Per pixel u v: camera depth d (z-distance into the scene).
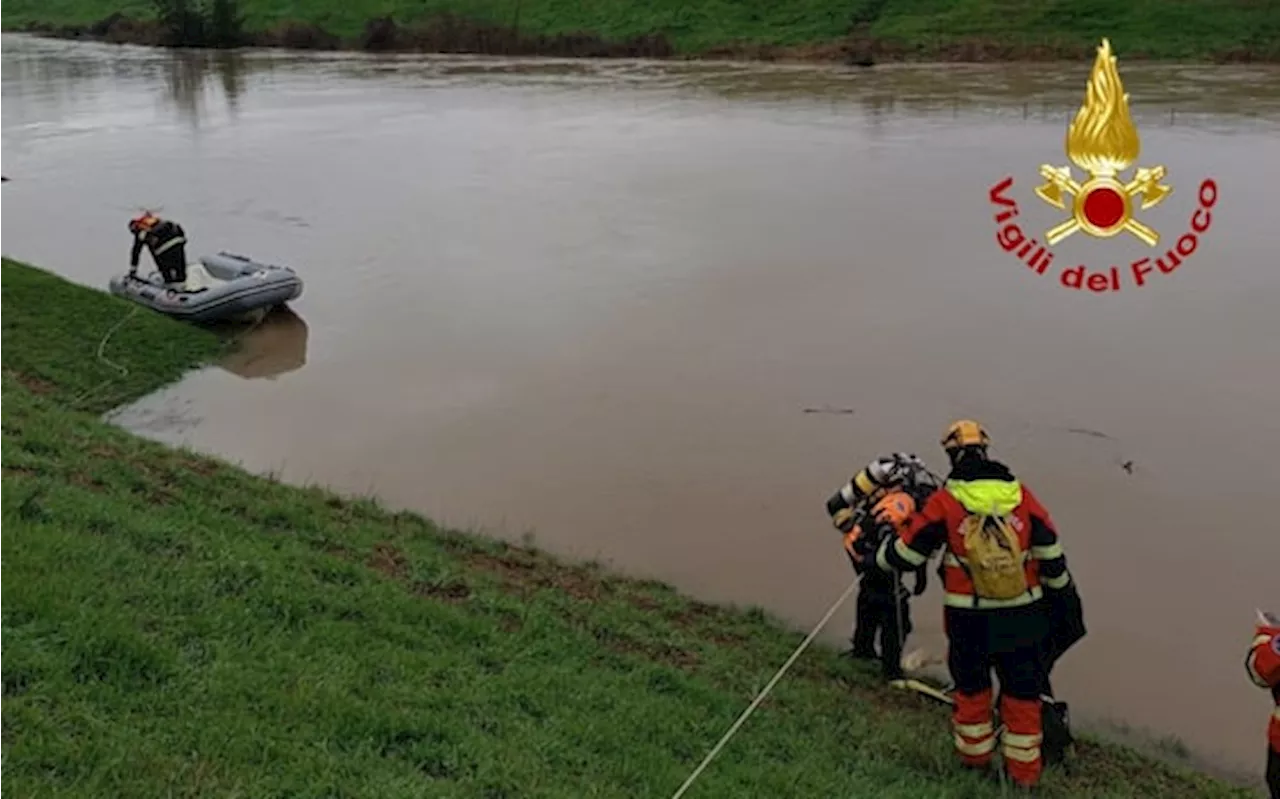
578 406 15.78
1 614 5.69
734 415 15.38
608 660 7.81
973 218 25.36
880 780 6.58
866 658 8.98
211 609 6.60
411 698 6.11
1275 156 30.20
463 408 15.78
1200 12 53.84
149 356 17.22
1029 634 6.51
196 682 5.64
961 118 38.62
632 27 62.94
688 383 16.58
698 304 20.22
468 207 27.88
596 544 11.73
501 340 18.62
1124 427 14.77
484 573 9.77
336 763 5.16
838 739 7.18
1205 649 9.84
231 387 16.66
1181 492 12.96
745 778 6.12
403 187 30.27
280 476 13.25
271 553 8.19
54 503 7.85
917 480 8.08
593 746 6.12
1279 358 16.95
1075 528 12.19
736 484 13.26
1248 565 11.31
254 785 4.80
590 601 9.50
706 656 8.52
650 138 36.78
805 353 17.70
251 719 5.38
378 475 13.55
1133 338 18.02
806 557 11.45
